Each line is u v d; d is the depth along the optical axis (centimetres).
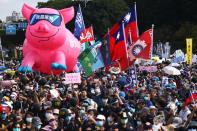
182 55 6869
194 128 2858
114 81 4503
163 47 10962
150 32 4491
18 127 2827
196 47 12862
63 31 5662
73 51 5959
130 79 4659
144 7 15950
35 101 3161
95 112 3092
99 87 3978
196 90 4212
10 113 3044
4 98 3278
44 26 5512
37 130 2816
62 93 3716
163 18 15612
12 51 16388
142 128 2912
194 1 15025
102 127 2833
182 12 15188
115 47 4550
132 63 4538
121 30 4525
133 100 3528
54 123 2797
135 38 5119
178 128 2881
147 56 4525
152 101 3550
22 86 3997
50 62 5706
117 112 3138
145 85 4488
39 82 4194
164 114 3161
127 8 16688
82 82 4022
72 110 3006
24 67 5547
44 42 5562
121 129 2916
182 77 5412
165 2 15425
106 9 16362
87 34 6325
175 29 15200
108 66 4650
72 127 2877
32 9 5653
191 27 13912
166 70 5097
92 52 4559
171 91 3856
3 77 4944
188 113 3116
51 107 3053
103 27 16225
